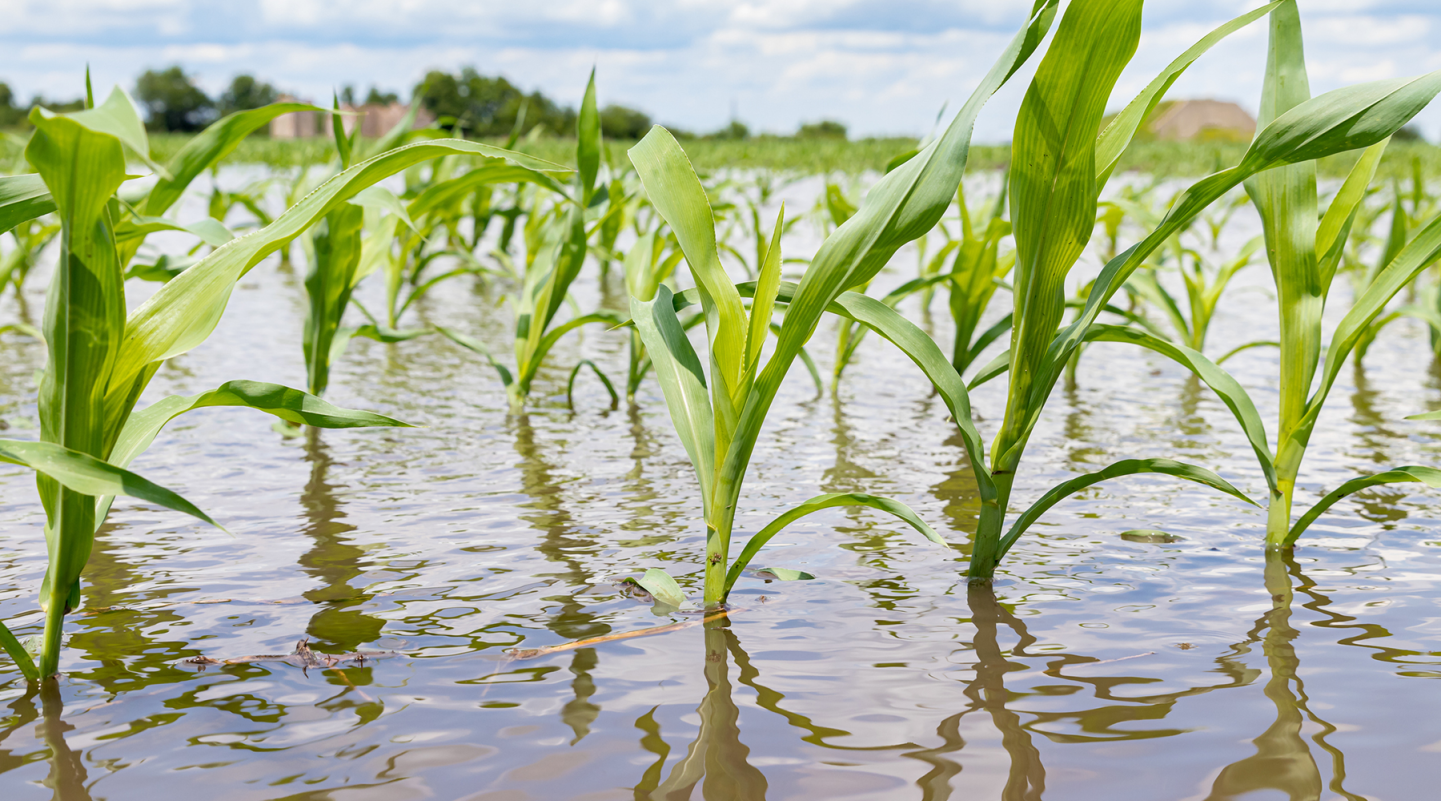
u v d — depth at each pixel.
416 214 2.39
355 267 3.02
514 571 1.73
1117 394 3.37
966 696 1.25
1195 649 1.38
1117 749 1.11
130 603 1.55
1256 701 1.22
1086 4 1.34
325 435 2.75
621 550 1.84
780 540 1.91
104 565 1.73
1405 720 1.17
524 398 3.13
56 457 1.07
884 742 1.13
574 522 2.01
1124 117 1.59
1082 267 6.80
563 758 1.10
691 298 1.78
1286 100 1.82
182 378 3.42
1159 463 1.64
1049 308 1.60
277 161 16.52
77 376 1.16
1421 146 19.62
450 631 1.46
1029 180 1.53
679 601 1.57
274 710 1.21
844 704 1.23
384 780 1.05
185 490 2.21
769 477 2.37
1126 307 5.41
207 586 1.63
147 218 2.03
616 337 4.69
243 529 1.94
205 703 1.22
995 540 1.67
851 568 1.75
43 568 1.69
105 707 1.21
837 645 1.41
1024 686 1.27
